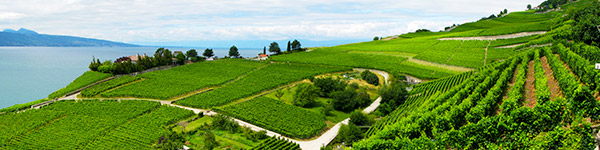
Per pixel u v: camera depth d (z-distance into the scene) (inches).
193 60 7337.6
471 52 5772.6
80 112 3395.7
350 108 3444.9
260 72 5246.1
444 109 1994.3
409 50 6540.4
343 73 5147.6
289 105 3533.5
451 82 3636.8
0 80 7741.1
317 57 6540.4
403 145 1429.6
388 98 3449.8
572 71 2417.6
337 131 2908.5
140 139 2684.5
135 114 3309.5
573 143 1136.8
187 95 4060.0
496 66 3292.3
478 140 1359.5
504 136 1337.4
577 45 3083.2
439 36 7701.8
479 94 2220.7
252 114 3218.5
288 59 6387.8
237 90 4128.9
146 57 5841.5
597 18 4087.1
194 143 2598.4
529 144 1250.0
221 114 3034.0
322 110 3376.0
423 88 3777.1
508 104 1546.5
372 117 3034.0
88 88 4306.1
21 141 2753.4
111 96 4001.0
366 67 5383.9
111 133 2856.8
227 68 5634.8
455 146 1391.5
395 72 4621.1
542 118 1298.0
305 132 2810.0
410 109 2950.3
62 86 6815.9
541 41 4938.5
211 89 4338.1
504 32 6574.8
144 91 4146.2
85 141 2709.2
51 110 3447.3
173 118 3139.8
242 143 2605.8
